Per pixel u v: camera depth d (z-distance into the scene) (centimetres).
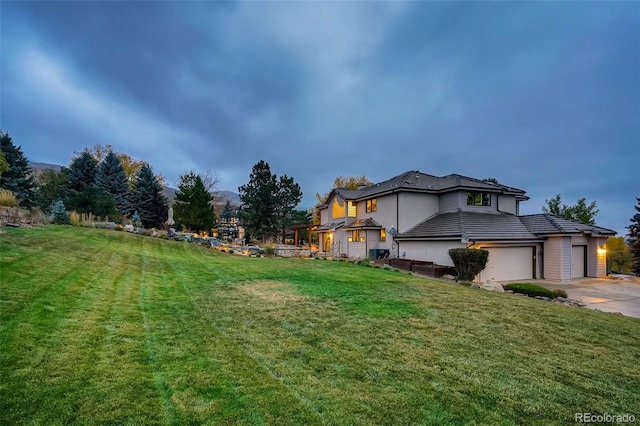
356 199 2528
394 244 2088
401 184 2105
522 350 484
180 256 1380
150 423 257
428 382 366
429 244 1809
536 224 1798
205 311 592
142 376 328
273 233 3228
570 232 1627
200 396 304
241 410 287
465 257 1459
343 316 616
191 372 348
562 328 600
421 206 2116
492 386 365
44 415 252
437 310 690
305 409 297
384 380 364
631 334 586
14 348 342
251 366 378
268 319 573
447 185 2098
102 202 2178
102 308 523
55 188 2575
